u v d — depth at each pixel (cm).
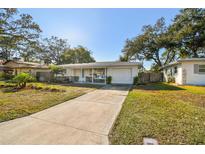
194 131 298
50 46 3725
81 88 1109
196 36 1962
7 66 2350
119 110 477
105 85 1387
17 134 296
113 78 1620
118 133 298
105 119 389
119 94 813
